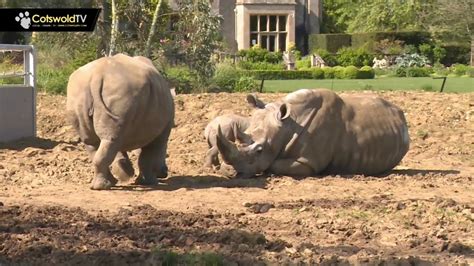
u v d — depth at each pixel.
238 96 27.61
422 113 26.42
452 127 25.28
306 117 17.89
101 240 11.94
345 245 12.27
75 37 37.16
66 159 19.61
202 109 26.17
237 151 17.55
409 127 25.20
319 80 52.59
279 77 55.19
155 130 16.50
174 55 36.72
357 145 18.22
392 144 18.55
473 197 16.12
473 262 11.47
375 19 81.25
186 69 35.56
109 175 16.34
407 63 66.56
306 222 13.57
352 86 42.81
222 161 17.98
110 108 15.90
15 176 17.62
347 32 83.00
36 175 17.70
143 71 16.25
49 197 15.27
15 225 12.70
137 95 15.97
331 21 84.00
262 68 60.66
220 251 11.52
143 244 11.80
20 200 14.85
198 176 18.00
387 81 49.94
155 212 13.86
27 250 11.36
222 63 39.97
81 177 17.56
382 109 18.72
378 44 71.25
